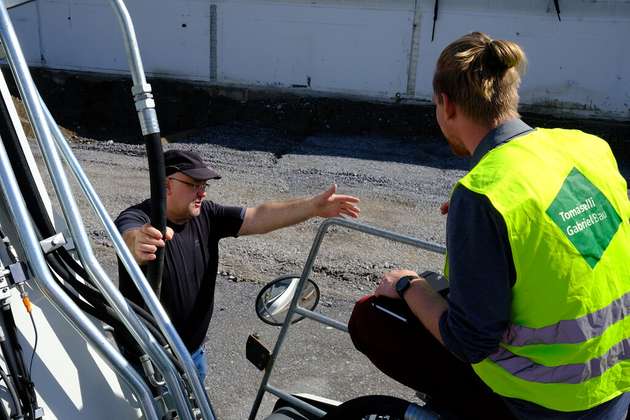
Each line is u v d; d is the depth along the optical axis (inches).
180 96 569.6
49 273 64.2
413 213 334.3
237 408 168.7
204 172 119.0
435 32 542.3
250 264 251.6
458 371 81.3
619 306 72.4
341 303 225.8
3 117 69.1
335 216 129.7
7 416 64.1
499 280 66.9
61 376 73.6
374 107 541.0
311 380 181.3
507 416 79.1
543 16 520.4
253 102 555.8
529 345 70.2
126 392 83.4
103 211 71.6
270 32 570.6
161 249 82.9
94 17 597.3
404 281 79.9
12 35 65.8
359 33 555.8
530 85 538.3
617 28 508.1
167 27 587.2
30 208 68.5
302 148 462.3
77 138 464.4
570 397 70.7
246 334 202.1
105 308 71.7
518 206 65.9
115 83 567.8
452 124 77.3
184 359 70.0
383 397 90.6
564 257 67.3
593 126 517.0
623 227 74.8
